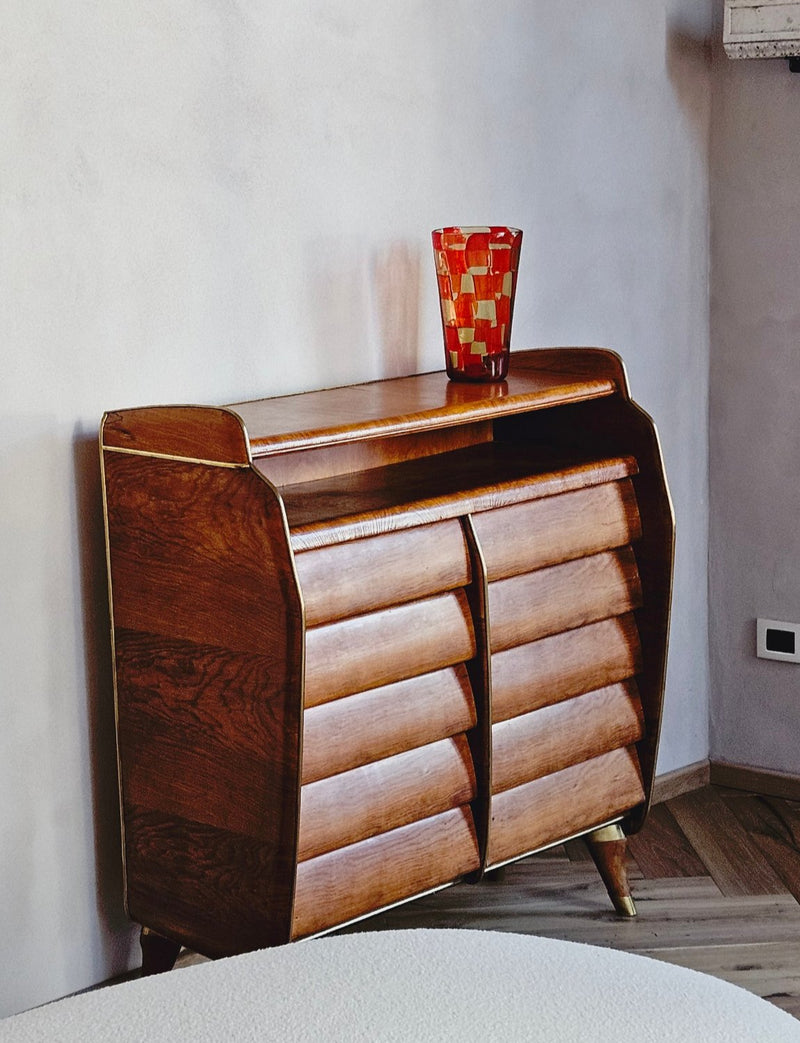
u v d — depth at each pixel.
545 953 1.14
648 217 2.58
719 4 2.60
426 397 1.98
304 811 1.71
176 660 1.77
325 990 1.05
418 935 1.18
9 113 1.72
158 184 1.90
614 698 2.16
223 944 1.80
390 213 2.21
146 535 1.77
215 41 1.93
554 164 2.43
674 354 2.66
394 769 1.82
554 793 2.07
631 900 2.26
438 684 1.87
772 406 2.65
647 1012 1.03
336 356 2.16
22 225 1.76
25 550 1.82
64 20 1.76
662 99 2.56
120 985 1.11
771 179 2.58
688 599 2.75
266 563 1.63
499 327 2.10
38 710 1.87
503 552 1.93
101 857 1.97
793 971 2.08
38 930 1.91
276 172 2.04
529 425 2.29
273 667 1.65
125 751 1.88
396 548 1.79
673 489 2.69
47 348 1.81
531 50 2.36
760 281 2.63
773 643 2.73
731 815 2.67
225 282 2.00
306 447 1.69
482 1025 0.99
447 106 2.26
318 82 2.07
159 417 1.71
